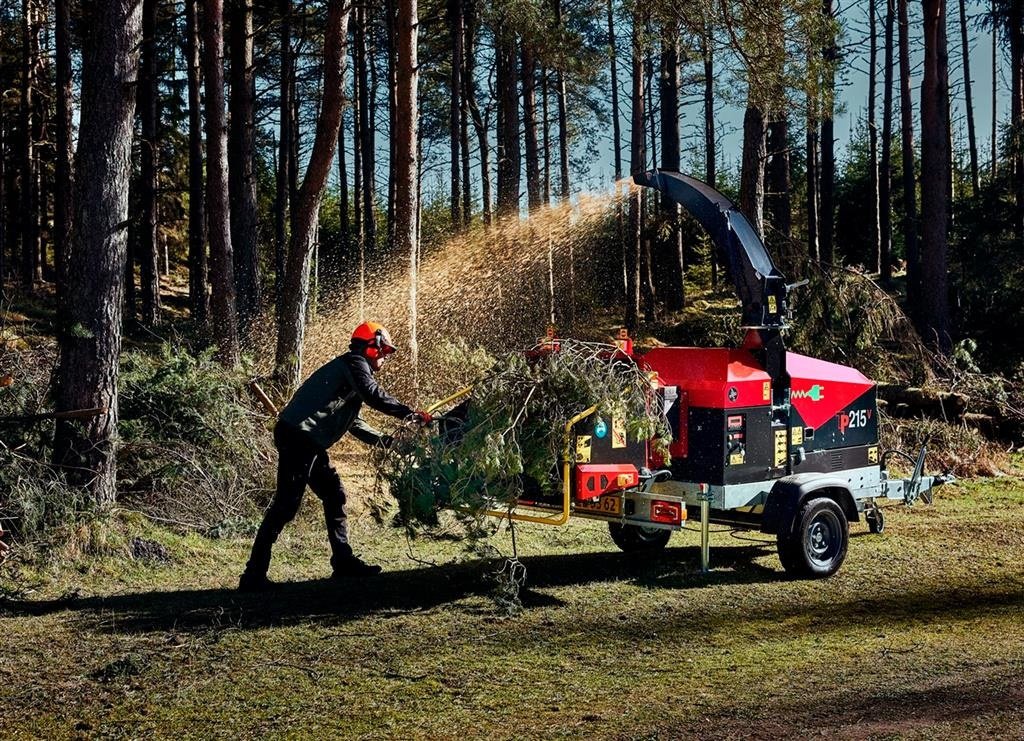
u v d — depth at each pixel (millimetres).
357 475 11273
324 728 4527
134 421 9102
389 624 6242
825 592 7082
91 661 5516
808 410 7902
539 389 6605
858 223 37469
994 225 23266
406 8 16125
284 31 27734
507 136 27203
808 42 16094
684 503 6965
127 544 7781
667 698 4852
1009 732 4285
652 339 23578
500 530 9305
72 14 22797
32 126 30156
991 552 8320
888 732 4316
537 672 5301
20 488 7586
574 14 28250
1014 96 29266
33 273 29281
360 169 37656
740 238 7637
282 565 7980
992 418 15086
